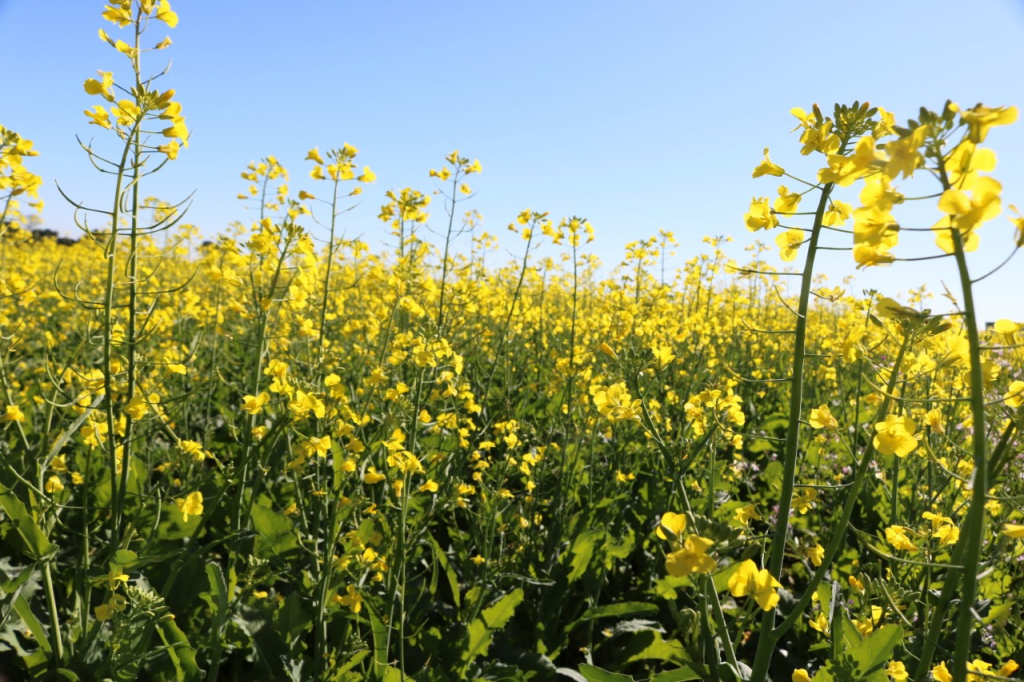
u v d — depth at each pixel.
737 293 8.16
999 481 2.74
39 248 14.80
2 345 2.66
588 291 8.33
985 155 1.14
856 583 2.07
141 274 5.73
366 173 3.62
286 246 2.71
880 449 1.35
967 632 1.28
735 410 2.17
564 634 2.92
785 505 1.59
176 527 2.82
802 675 1.76
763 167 1.63
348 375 3.97
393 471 3.12
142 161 2.11
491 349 5.98
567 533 3.47
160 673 2.30
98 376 2.49
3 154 2.32
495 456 4.55
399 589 2.73
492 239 7.09
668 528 1.31
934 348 1.81
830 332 6.96
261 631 2.51
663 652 2.77
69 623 2.33
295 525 2.97
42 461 2.48
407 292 4.76
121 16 2.07
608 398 2.00
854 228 1.24
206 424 4.47
